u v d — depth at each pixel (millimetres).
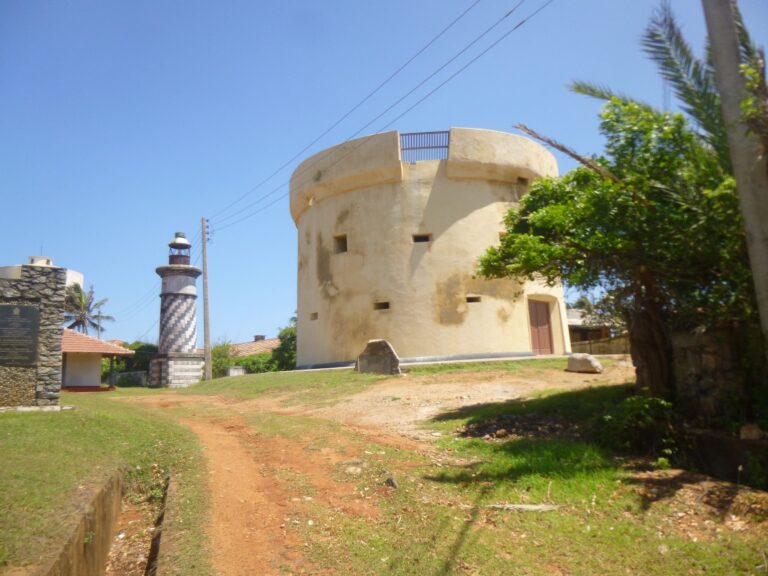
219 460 8781
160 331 36625
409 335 21719
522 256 10289
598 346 24266
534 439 9281
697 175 8039
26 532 4977
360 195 23500
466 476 7805
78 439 9023
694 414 8523
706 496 6375
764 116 6207
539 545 5793
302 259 26266
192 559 5266
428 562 5406
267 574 5141
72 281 48062
